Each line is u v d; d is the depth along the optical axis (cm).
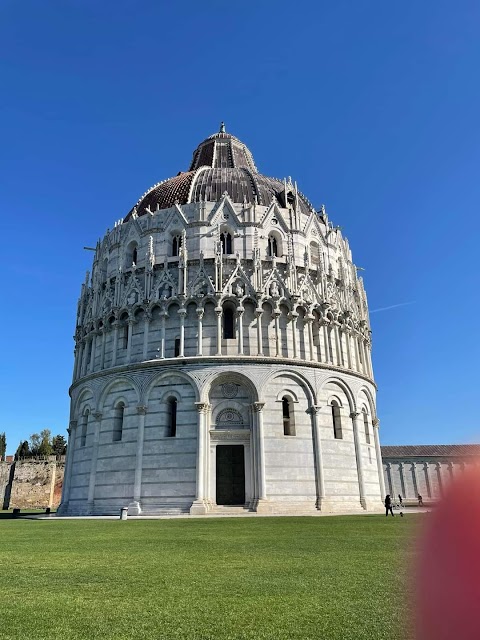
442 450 9000
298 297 5528
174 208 5925
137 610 1005
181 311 5350
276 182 6781
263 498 4762
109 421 5400
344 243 6806
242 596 1112
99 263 6412
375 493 5728
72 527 3212
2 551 1895
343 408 5534
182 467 4878
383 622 908
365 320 6656
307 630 869
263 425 5003
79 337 6378
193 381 5084
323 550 1833
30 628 891
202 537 2358
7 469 9675
